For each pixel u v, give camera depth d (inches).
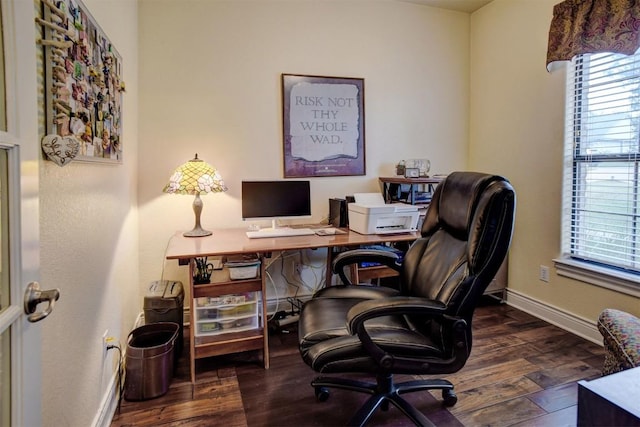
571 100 98.4
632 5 79.0
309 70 111.7
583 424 30.4
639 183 84.8
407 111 123.5
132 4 91.0
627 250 88.2
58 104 42.7
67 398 47.3
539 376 77.6
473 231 54.6
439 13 125.3
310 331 57.7
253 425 64.4
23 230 29.8
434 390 73.5
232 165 106.4
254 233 93.0
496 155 121.2
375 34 118.0
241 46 105.3
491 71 121.8
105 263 65.1
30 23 31.5
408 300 51.8
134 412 67.9
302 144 111.8
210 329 83.0
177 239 89.7
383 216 95.7
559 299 102.4
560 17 93.0
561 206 101.1
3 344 28.1
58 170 44.3
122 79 79.0
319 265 117.6
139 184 99.9
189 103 102.1
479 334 97.3
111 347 67.3
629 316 57.4
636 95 84.4
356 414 61.5
